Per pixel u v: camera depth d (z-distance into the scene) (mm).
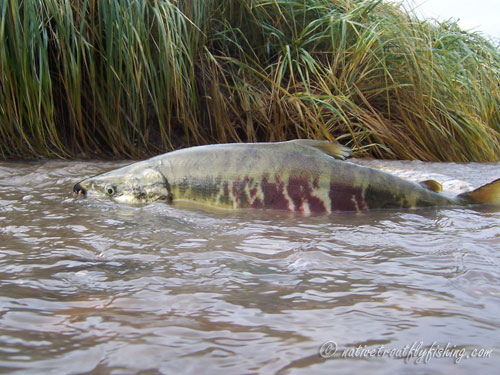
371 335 321
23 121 1451
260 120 1691
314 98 1605
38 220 651
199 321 342
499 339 316
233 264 473
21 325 330
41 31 1403
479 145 1738
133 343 309
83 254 500
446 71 1819
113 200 803
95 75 1500
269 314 354
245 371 279
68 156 1441
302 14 1874
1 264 463
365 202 786
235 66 1787
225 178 806
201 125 1684
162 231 606
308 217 724
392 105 1781
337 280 427
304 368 282
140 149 1519
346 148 822
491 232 615
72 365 282
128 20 1431
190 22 1547
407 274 443
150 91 1593
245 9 1778
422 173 1106
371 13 1892
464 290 401
